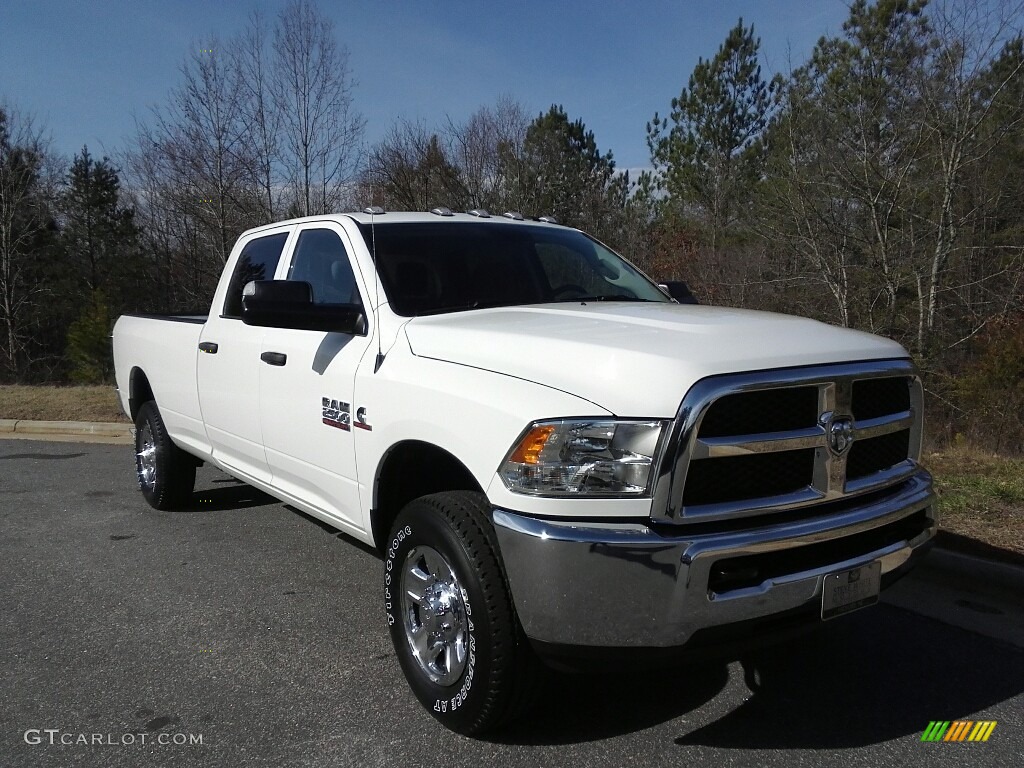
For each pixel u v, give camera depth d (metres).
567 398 2.69
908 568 3.14
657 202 26.41
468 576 2.88
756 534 2.66
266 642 4.01
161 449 6.08
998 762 2.98
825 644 3.96
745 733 3.18
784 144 13.48
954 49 11.62
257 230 5.10
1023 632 4.07
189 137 18.52
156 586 4.76
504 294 3.99
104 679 3.62
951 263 12.79
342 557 5.27
